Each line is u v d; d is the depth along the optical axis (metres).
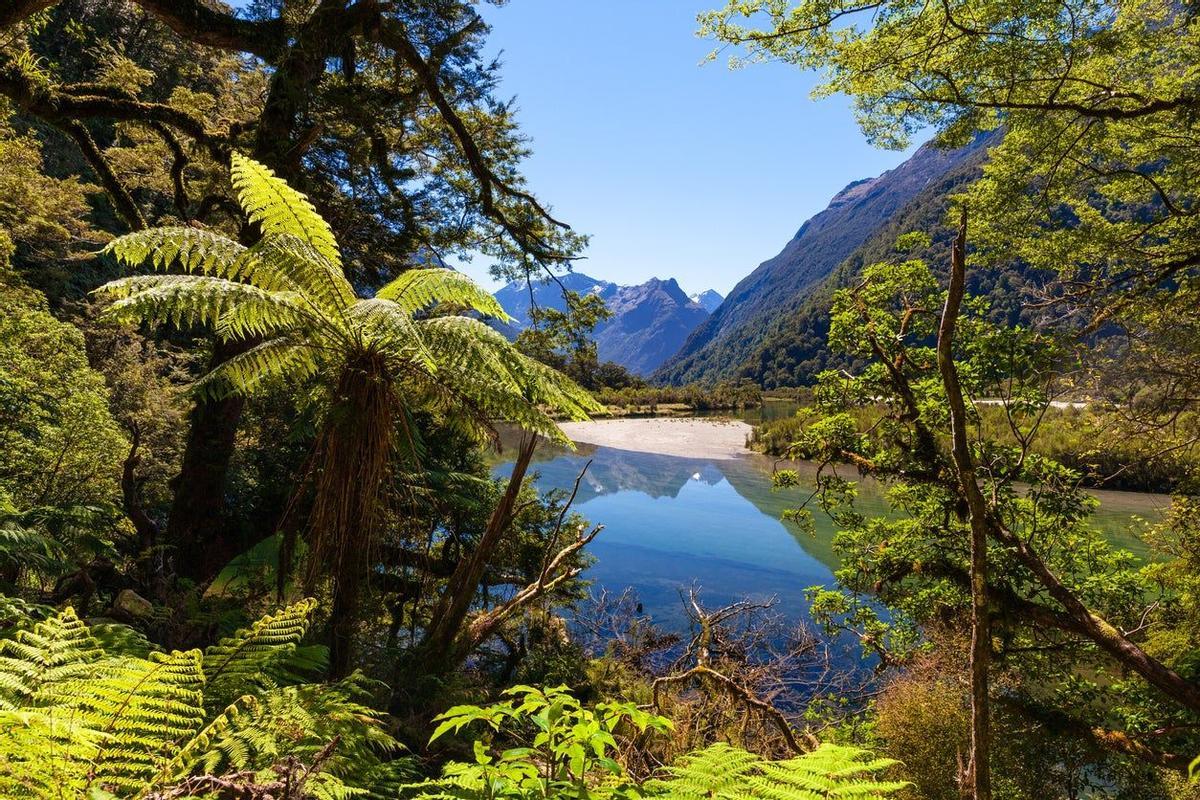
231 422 6.66
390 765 2.21
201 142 7.67
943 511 7.93
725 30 6.92
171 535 6.34
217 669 2.17
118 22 20.22
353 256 9.17
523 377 3.54
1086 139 7.69
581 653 8.86
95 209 20.92
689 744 5.57
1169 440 8.14
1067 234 8.10
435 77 9.01
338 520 3.27
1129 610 7.71
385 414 3.30
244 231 6.88
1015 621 7.24
